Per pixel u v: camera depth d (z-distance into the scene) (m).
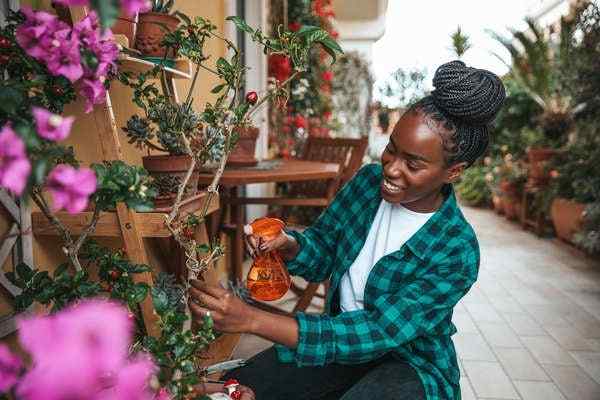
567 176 5.20
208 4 2.97
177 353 0.76
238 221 2.65
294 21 5.51
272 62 4.97
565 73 5.88
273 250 1.16
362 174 1.34
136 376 0.51
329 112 6.14
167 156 1.23
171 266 2.14
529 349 2.66
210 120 1.00
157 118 1.16
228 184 2.12
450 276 1.08
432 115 0.98
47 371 0.43
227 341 1.72
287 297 3.22
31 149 0.57
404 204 1.18
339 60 7.71
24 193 0.55
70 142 1.47
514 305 3.38
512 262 4.57
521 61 6.90
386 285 1.13
